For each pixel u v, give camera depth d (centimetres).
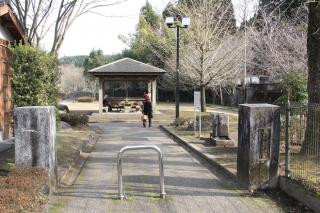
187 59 3044
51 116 793
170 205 725
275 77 2748
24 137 773
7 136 1498
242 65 3266
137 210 694
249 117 827
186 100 5591
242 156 865
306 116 818
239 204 735
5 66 1488
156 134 2002
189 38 3089
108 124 2656
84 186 860
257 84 4031
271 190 825
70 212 674
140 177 954
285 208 713
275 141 830
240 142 877
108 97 3728
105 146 1545
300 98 1426
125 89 3741
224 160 1116
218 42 3072
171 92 5688
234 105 4556
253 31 2717
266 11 2838
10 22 1467
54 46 1703
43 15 1709
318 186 725
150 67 3416
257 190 826
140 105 3525
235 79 3259
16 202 612
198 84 3183
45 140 773
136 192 812
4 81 1474
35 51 1321
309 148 800
